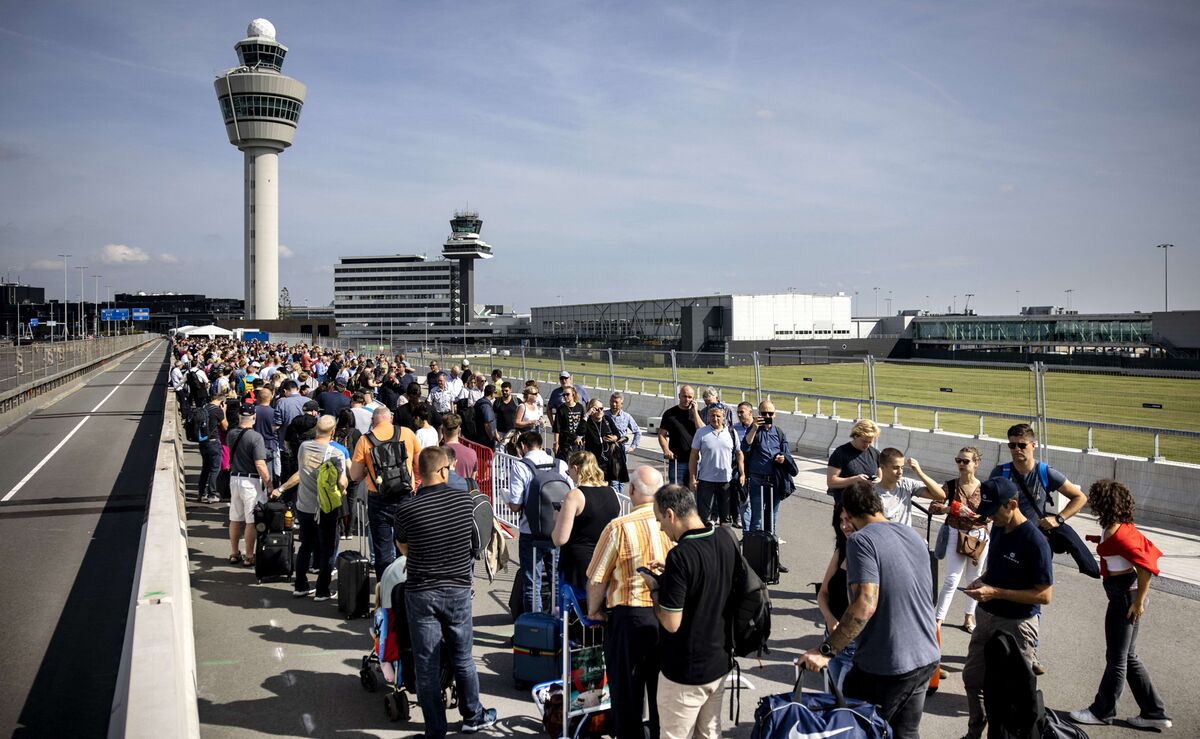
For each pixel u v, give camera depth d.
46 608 8.38
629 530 4.71
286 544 8.88
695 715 4.25
